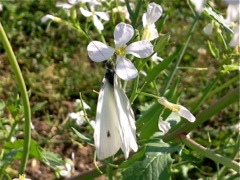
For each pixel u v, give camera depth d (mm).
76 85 258
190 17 312
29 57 275
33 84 255
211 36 294
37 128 229
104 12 135
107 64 93
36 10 298
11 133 132
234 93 111
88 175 129
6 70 262
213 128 246
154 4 100
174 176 192
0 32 98
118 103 91
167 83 129
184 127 114
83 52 280
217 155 107
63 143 224
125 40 94
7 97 245
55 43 285
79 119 174
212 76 269
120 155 130
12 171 162
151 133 114
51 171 214
